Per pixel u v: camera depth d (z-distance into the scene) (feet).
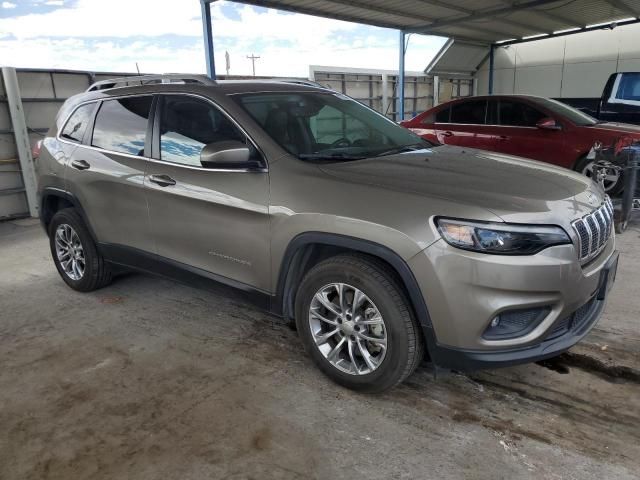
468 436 7.96
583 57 54.34
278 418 8.48
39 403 9.11
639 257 15.83
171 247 11.20
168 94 11.21
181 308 13.10
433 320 7.83
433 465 7.34
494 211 7.52
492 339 7.73
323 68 48.52
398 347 8.23
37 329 12.17
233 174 9.74
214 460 7.54
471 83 65.31
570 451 7.57
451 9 38.17
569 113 23.86
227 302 13.39
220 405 8.87
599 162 21.27
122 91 12.32
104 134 12.44
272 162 9.38
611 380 9.45
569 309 7.89
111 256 12.88
